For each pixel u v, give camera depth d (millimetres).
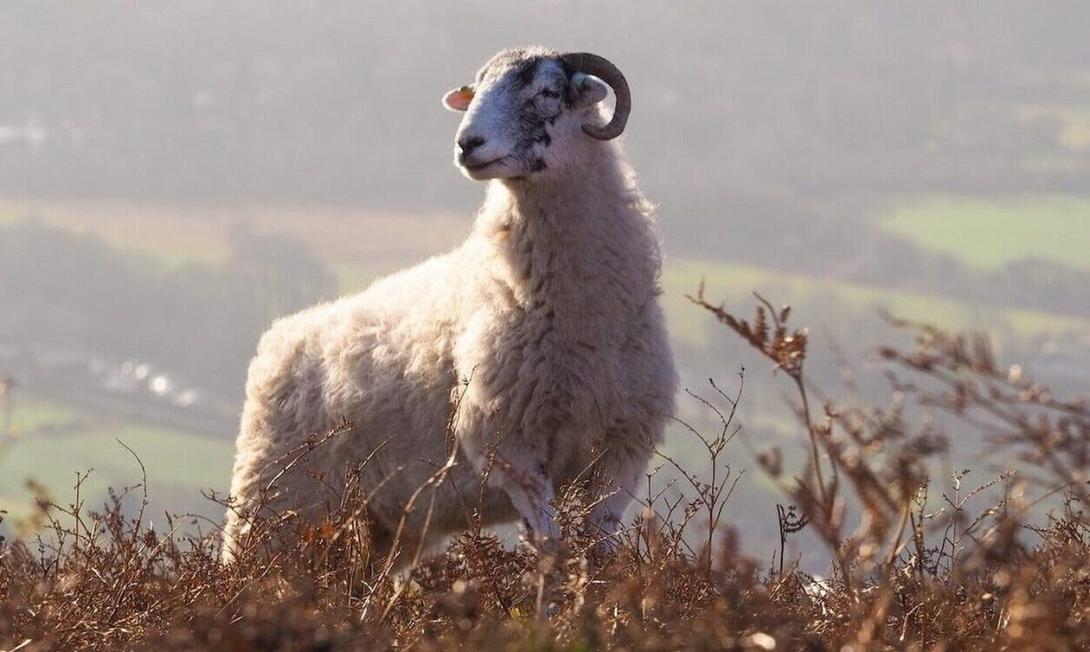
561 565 8523
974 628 7430
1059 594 7492
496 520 12750
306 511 13156
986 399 6141
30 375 122312
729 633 6711
